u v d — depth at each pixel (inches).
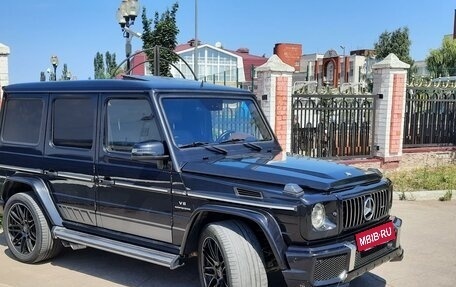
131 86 181.8
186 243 167.5
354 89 481.7
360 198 157.4
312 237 145.0
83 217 199.9
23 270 206.2
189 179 165.0
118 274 201.2
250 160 176.4
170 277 197.8
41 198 206.4
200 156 175.2
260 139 205.9
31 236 212.7
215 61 1545.3
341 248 147.3
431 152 465.1
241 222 157.6
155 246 177.8
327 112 420.8
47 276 199.2
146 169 175.2
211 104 190.4
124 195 183.2
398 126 435.8
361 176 165.8
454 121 482.9
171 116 175.9
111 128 187.0
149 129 176.1
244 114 203.3
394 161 439.8
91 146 192.5
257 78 397.1
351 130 433.7
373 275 200.1
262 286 151.7
